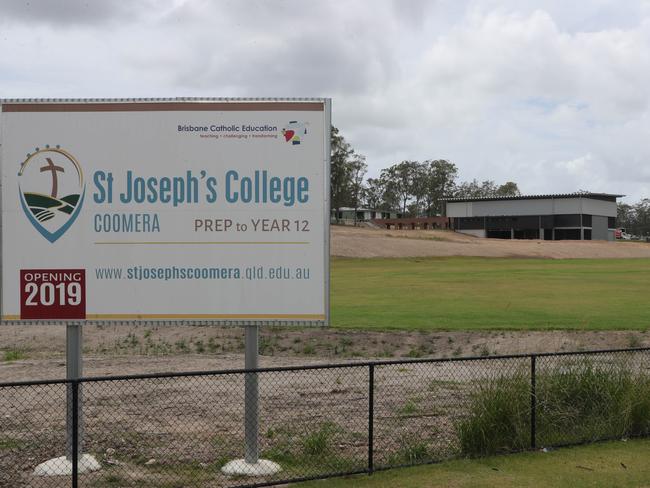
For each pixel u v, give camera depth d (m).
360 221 133.12
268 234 7.66
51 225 7.71
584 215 103.81
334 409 11.16
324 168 7.65
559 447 8.39
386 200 179.38
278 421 10.36
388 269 50.75
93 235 7.71
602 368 9.41
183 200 7.69
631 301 27.80
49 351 19.14
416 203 180.25
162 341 19.62
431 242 76.44
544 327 20.08
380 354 17.78
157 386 13.20
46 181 7.72
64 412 11.11
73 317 7.72
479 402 8.52
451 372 14.38
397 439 9.17
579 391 8.98
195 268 7.69
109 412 11.04
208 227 7.68
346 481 7.32
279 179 7.66
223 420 10.48
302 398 12.08
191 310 7.70
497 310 24.72
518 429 8.30
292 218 7.66
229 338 19.75
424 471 7.61
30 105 7.70
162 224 7.68
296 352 18.06
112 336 20.22
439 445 8.69
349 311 24.41
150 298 7.71
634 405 8.90
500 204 108.69
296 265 7.68
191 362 16.28
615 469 7.64
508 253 73.62
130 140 7.68
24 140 7.71
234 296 7.69
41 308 7.74
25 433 9.71
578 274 45.00
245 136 7.66
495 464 7.83
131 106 7.68
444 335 19.09
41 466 7.74
